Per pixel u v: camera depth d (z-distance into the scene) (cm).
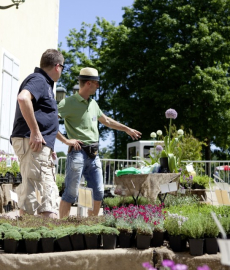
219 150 2925
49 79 415
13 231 327
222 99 2331
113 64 2586
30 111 379
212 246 341
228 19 2538
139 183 576
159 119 2433
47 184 402
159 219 375
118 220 366
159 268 327
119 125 536
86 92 511
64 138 478
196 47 2402
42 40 1244
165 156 674
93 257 316
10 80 1005
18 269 304
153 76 2495
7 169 773
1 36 948
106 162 1095
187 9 2466
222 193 441
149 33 2597
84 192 440
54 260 310
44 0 1246
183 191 704
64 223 386
